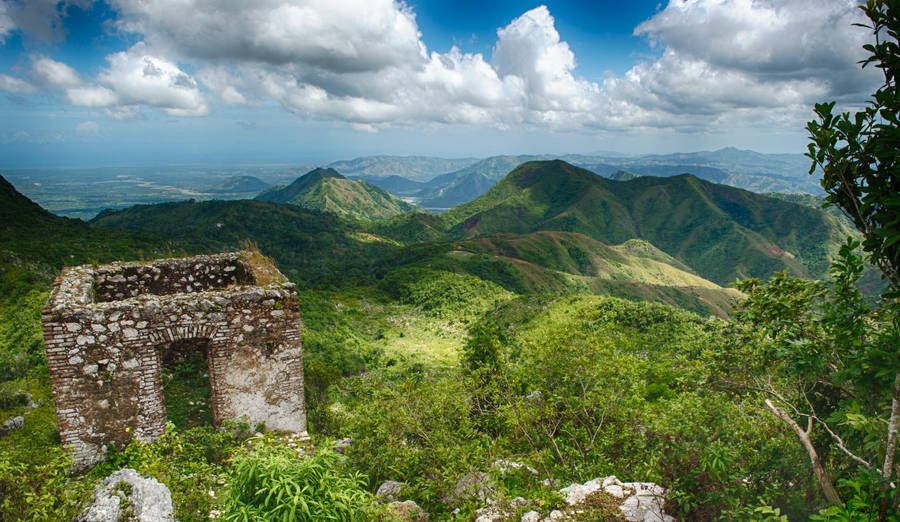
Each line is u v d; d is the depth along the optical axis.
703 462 5.65
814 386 6.26
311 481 4.83
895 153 3.45
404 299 94.75
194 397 10.89
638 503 6.18
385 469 9.45
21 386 16.55
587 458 8.59
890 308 4.15
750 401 7.25
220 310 9.40
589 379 9.58
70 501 5.43
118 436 8.80
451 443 8.84
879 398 5.07
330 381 15.52
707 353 7.66
